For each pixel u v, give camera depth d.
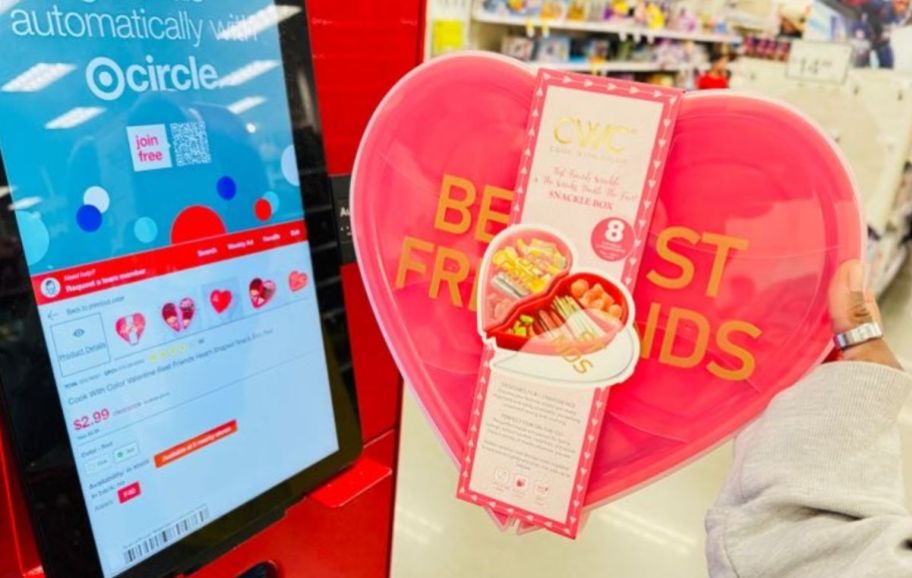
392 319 0.80
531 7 3.34
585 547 2.15
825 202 0.66
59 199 0.54
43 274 0.53
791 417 0.66
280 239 0.72
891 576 0.55
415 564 2.01
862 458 0.63
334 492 0.81
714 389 0.71
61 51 0.54
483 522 2.20
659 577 2.06
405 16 0.99
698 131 0.67
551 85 0.69
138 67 0.59
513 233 0.72
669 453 0.73
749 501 0.67
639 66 4.19
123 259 0.58
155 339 0.61
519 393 0.74
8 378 0.51
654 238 0.70
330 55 0.90
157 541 0.62
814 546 0.60
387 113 0.75
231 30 0.66
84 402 0.56
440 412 0.80
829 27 3.39
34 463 0.53
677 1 4.29
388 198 0.77
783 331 0.69
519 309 0.73
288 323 0.73
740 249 0.68
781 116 0.65
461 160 0.74
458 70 0.72
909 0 3.15
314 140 0.75
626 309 0.70
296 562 0.93
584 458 0.73
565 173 0.69
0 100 0.50
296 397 0.74
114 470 0.58
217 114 0.65
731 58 4.48
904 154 3.23
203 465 0.65
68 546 0.55
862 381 0.64
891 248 3.39
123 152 0.58
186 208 0.63
